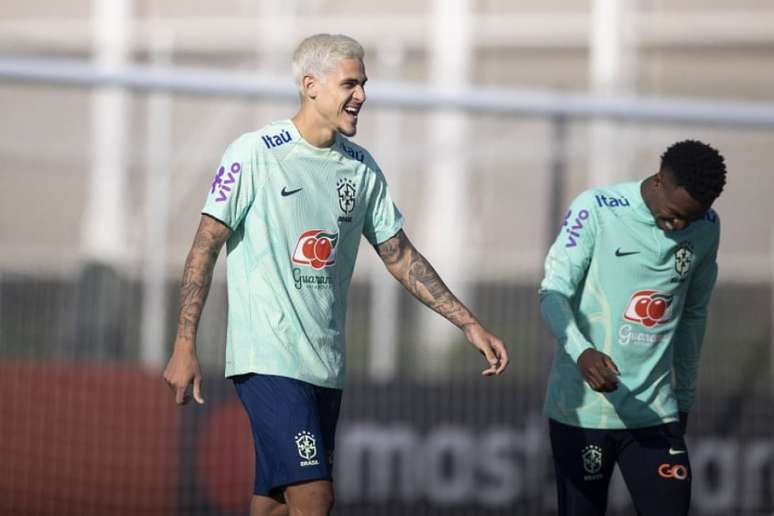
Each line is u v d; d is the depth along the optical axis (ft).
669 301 63.36
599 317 63.57
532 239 135.44
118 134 158.30
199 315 56.65
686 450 64.44
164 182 113.29
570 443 64.69
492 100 104.88
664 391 64.59
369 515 105.09
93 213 126.11
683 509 63.46
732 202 113.29
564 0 203.00
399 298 108.99
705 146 60.03
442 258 113.29
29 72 100.48
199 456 105.70
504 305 107.04
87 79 101.35
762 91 192.54
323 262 58.75
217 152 125.70
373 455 105.60
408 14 199.93
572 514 64.75
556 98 105.60
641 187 62.80
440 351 108.17
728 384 108.27
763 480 107.34
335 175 59.06
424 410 106.32
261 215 57.93
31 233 124.06
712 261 64.44
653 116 105.81
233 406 105.81
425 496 105.50
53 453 105.29
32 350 105.60
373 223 61.31
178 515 105.50
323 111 57.93
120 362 105.91
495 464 106.11
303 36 194.80
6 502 104.99
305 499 56.24
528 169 135.74
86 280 105.91
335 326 59.52
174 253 112.88
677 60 196.95
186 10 200.64
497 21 203.62
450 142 152.35
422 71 197.88
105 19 197.67
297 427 56.75
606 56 188.14
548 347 106.63
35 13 203.31
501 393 106.63
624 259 62.80
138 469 105.40
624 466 64.59
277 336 57.67
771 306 109.50
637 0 193.47
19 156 118.11
